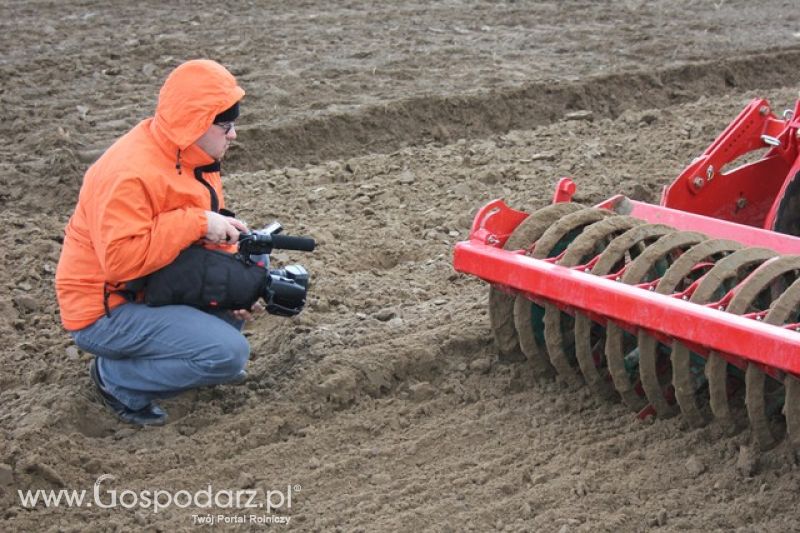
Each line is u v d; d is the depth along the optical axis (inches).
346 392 226.5
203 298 209.5
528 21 537.3
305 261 286.2
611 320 204.7
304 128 380.8
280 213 317.4
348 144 385.4
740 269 201.6
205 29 501.7
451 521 188.7
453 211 320.5
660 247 205.2
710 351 192.5
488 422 217.9
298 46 478.0
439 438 214.1
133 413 220.4
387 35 501.4
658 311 188.9
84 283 208.5
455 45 486.0
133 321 209.6
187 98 198.5
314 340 242.7
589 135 382.6
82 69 439.2
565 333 221.5
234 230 206.7
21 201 328.5
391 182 340.8
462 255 215.8
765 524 183.8
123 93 415.5
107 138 370.3
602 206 234.1
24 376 233.8
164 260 202.7
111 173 198.1
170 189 201.8
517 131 387.5
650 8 570.6
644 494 194.4
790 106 411.2
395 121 394.3
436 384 233.8
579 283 198.2
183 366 211.8
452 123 402.6
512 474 201.2
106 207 197.2
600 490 195.6
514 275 207.8
